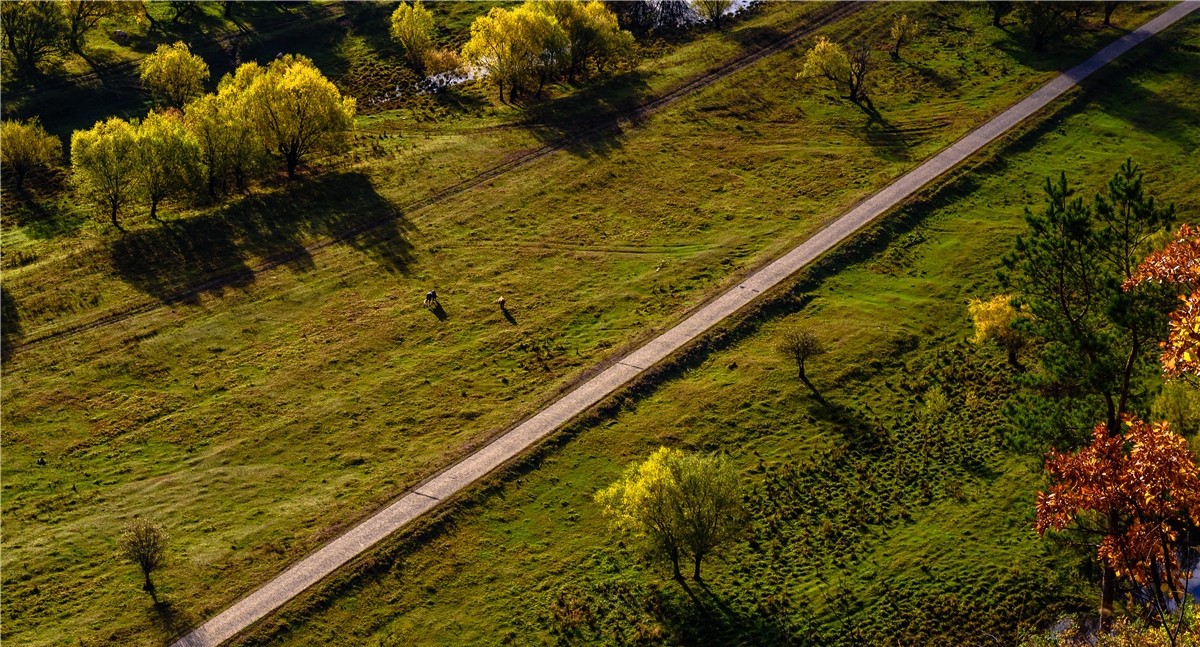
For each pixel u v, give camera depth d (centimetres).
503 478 7412
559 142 12494
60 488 7538
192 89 13388
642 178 11725
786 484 7325
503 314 9450
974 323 8700
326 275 10062
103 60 14262
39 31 13825
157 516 7238
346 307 9612
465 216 11050
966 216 10644
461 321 9369
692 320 9100
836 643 6106
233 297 9694
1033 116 12375
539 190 11519
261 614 6378
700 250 10275
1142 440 3256
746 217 10856
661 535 6419
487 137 12644
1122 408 5003
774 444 7700
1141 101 12744
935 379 8344
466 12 16275
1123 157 11575
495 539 6950
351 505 7256
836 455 7562
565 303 9562
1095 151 11725
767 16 15800
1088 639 5834
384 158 12175
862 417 7944
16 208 11419
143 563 6525
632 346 8819
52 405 8381
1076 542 5156
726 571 6650
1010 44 14400
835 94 13475
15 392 8512
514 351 8919
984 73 13675
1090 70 13400
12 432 8088
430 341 9112
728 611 6334
